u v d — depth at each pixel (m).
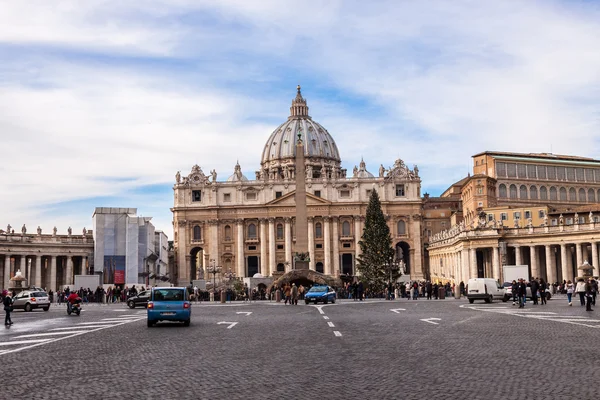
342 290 96.50
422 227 172.38
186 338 27.42
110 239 126.44
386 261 119.81
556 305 51.94
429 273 176.00
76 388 15.48
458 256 119.62
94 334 29.95
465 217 165.00
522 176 158.75
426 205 189.62
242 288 104.94
